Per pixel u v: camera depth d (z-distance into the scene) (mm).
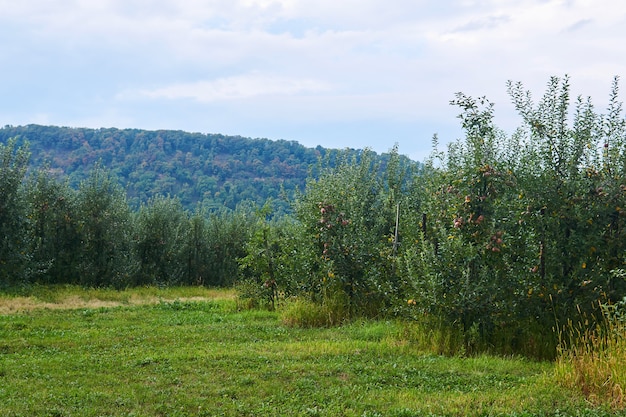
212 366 9164
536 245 10453
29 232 20438
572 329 9906
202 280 29547
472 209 10695
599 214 10305
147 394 7633
